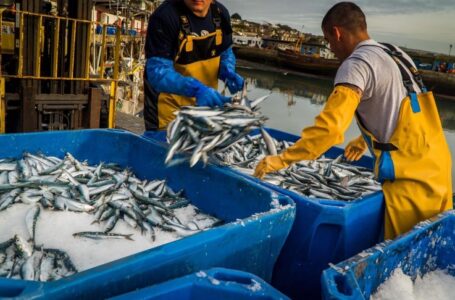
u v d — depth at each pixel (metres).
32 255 2.17
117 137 3.68
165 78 3.38
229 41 4.16
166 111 4.09
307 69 45.31
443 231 2.36
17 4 6.32
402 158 2.70
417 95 2.67
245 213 2.70
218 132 2.89
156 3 27.34
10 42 6.61
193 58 3.86
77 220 2.64
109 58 23.28
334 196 3.18
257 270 2.19
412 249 2.11
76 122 6.36
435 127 2.72
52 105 6.07
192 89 3.29
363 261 1.72
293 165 3.78
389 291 1.91
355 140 3.92
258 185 2.60
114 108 6.95
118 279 1.52
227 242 1.92
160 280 1.66
